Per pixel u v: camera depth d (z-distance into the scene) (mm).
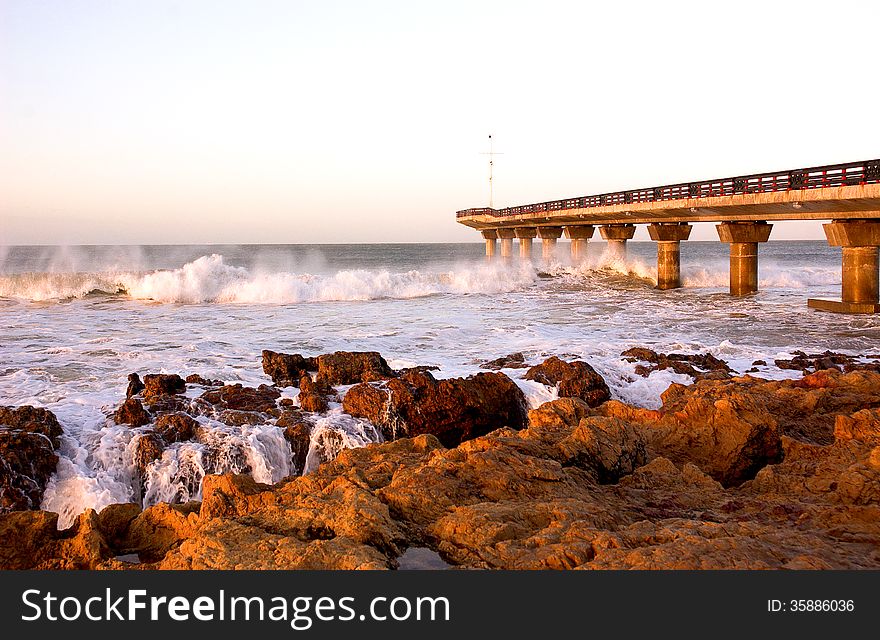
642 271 49875
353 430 11398
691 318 27016
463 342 20500
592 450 8266
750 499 7297
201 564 5527
